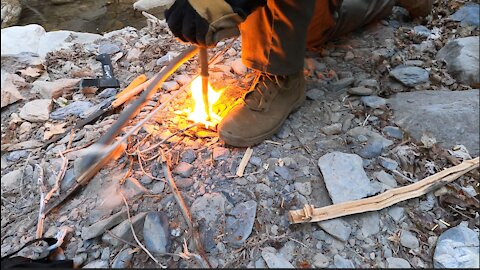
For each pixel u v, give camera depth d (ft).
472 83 5.07
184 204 3.88
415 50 5.66
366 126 4.66
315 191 4.06
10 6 7.89
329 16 5.27
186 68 5.58
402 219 3.88
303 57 4.44
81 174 4.08
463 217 3.88
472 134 4.41
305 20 4.14
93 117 4.89
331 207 3.81
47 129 4.87
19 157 4.56
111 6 8.45
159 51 5.99
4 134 4.81
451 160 4.26
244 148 4.41
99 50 6.05
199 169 4.23
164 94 5.16
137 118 4.82
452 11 6.36
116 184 4.10
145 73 5.65
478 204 3.90
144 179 4.15
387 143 4.47
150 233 3.70
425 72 5.20
